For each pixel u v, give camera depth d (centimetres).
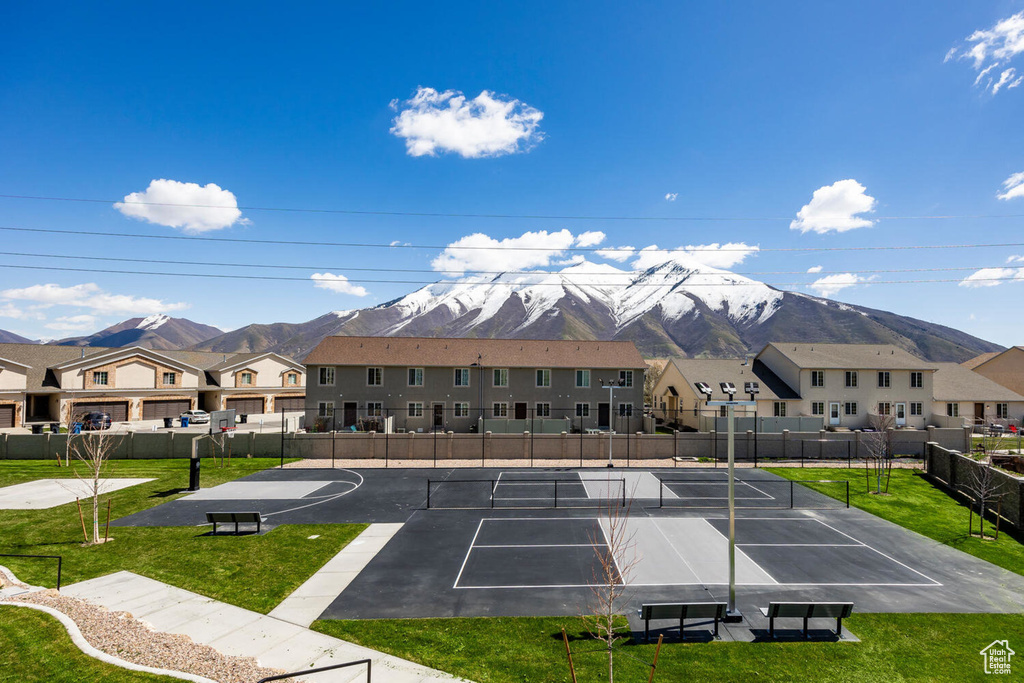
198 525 2333
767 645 1373
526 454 4066
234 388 7056
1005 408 5356
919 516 2581
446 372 5150
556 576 1806
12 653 1159
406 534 2248
